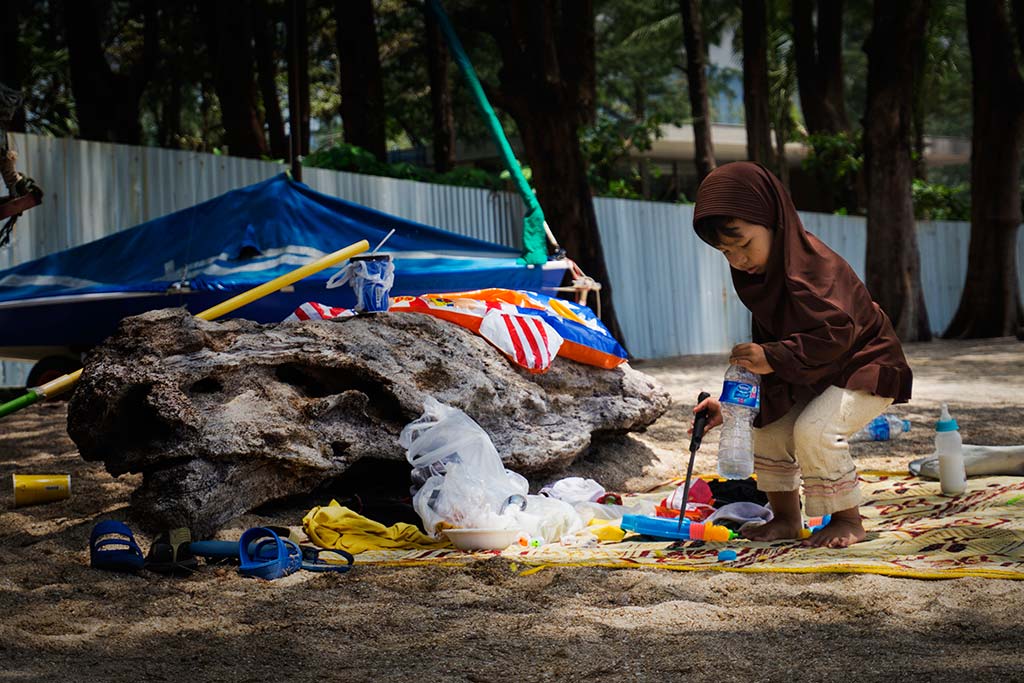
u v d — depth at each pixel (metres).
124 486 6.71
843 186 28.70
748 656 3.51
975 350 18.83
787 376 4.90
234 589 4.69
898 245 21.48
